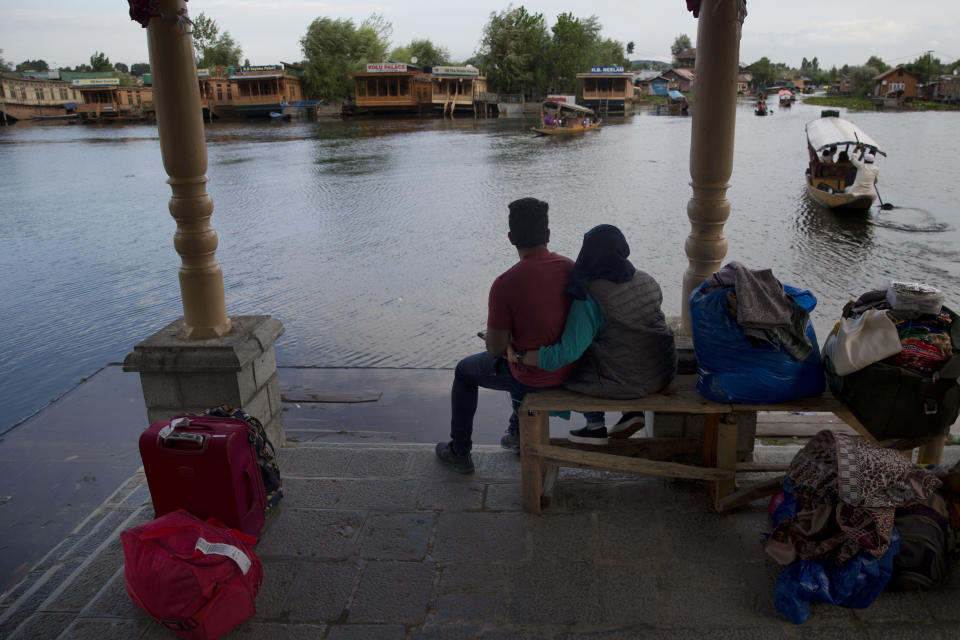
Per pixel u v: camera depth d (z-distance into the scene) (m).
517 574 2.80
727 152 3.36
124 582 2.86
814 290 12.12
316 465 3.77
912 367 2.67
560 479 3.52
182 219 3.55
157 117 3.41
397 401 6.86
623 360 2.94
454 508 3.29
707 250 3.51
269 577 2.84
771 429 4.68
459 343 9.32
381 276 13.06
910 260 13.88
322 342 9.45
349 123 64.19
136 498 3.74
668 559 2.86
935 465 2.77
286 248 15.58
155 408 3.71
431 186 24.20
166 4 3.24
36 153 40.78
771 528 2.91
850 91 114.31
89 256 15.39
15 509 4.93
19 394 8.06
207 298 3.66
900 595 2.57
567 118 49.06
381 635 2.49
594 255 2.88
